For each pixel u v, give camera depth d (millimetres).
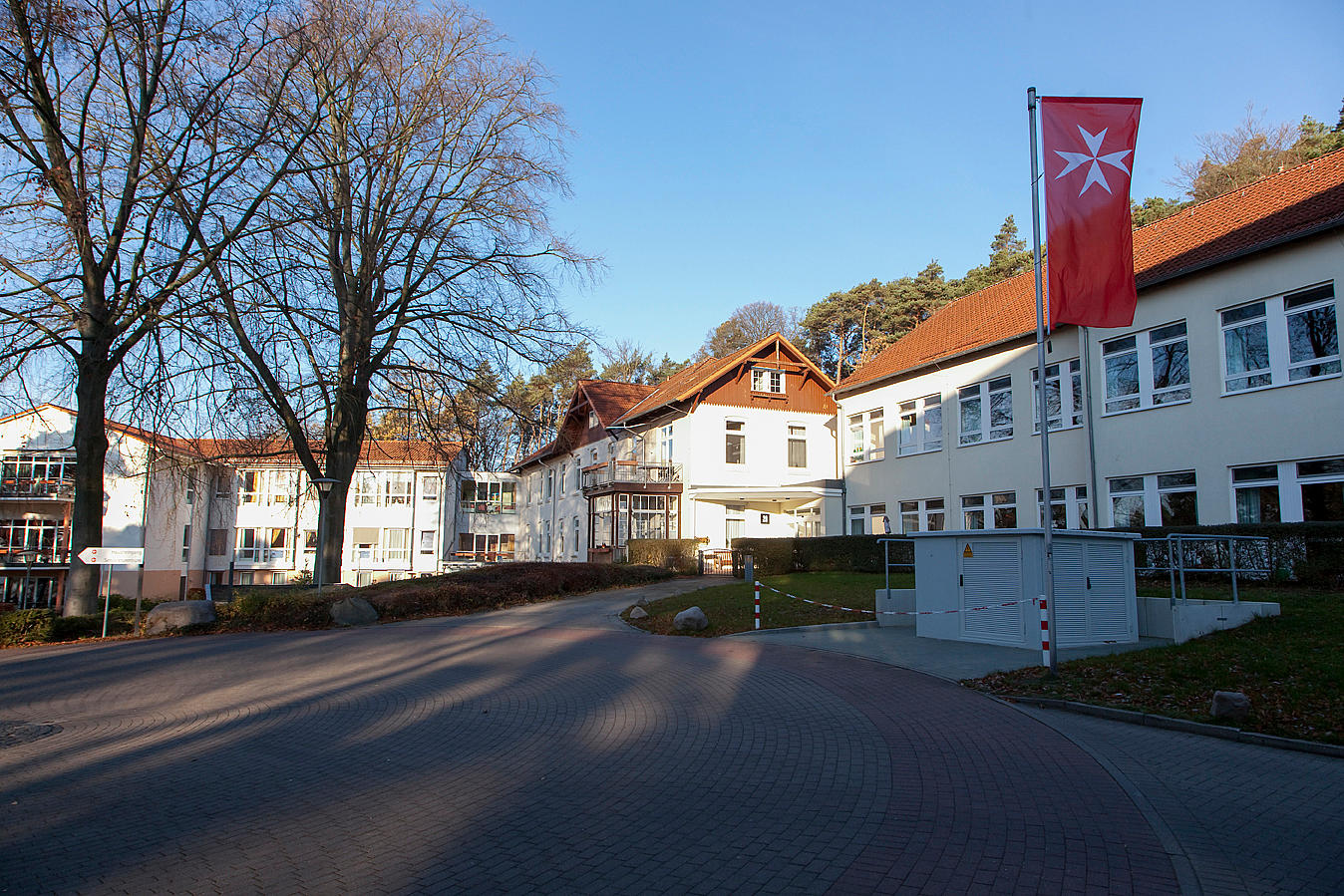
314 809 5922
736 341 67875
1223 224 20000
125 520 42625
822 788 6312
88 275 18250
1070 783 6340
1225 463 18219
